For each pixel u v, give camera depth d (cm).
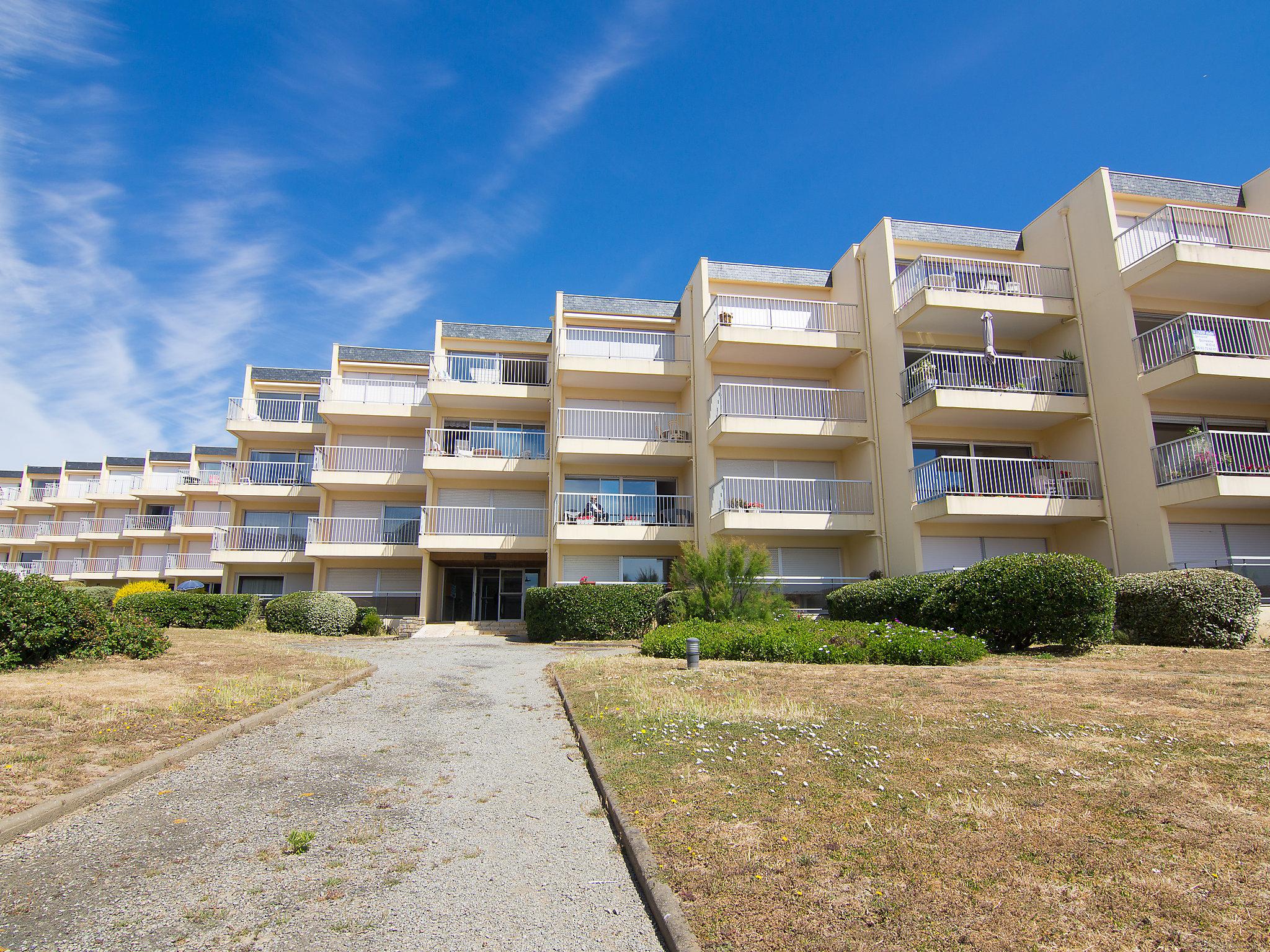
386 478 2509
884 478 2008
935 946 302
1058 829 412
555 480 2311
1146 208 1905
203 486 3606
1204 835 397
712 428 2108
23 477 4659
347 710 885
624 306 2486
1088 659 1098
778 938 314
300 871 423
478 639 2036
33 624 1041
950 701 773
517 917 366
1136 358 1702
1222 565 1514
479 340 2592
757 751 600
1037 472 1842
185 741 677
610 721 748
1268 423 1802
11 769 560
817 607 2031
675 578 1708
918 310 1859
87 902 382
